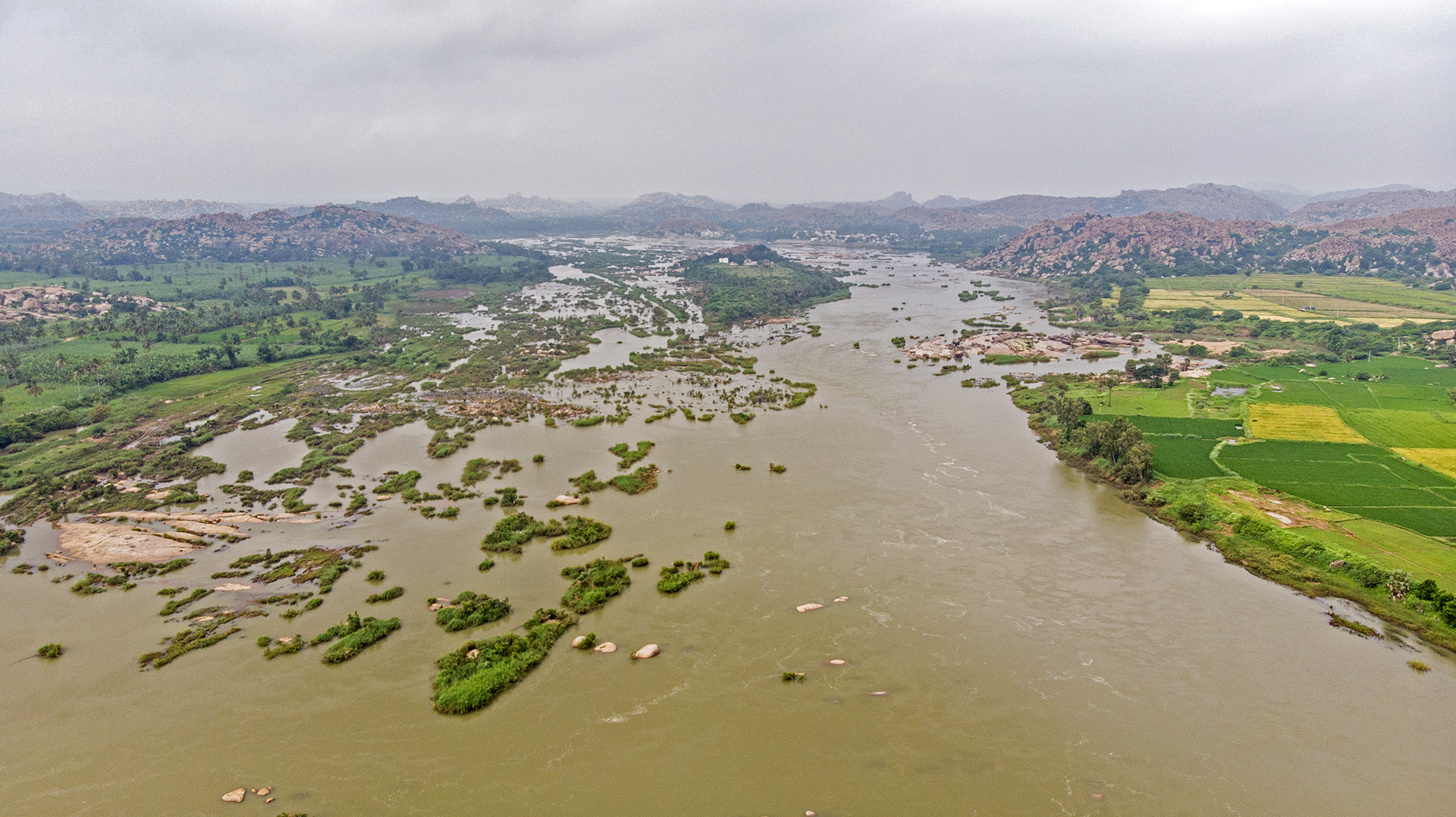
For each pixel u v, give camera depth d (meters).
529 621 73.88
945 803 52.22
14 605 79.38
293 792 53.25
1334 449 118.25
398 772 55.12
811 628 73.19
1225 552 88.06
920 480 111.19
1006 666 67.44
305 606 77.62
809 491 107.06
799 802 52.31
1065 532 94.25
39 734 59.62
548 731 59.31
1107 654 69.12
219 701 63.12
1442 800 52.19
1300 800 52.34
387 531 96.62
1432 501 97.69
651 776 54.72
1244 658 68.38
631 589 80.50
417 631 73.25
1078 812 51.31
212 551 91.62
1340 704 62.09
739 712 61.53
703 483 110.56
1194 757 56.56
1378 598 75.81
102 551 91.25
